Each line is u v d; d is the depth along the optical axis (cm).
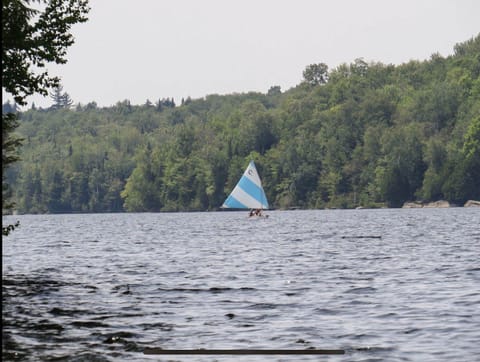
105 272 13100
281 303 8894
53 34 11181
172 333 7019
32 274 12875
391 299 9106
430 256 15438
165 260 15675
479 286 10219
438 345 6419
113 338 6769
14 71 10900
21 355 6050
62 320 7762
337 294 9631
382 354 6106
